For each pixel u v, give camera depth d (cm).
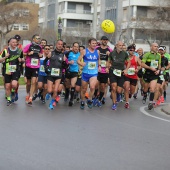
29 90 2714
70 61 2591
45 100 2861
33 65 2573
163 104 3000
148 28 10200
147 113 2409
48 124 1855
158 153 1389
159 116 2305
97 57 2431
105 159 1286
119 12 11544
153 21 9438
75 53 2659
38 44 2606
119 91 2506
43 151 1356
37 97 3044
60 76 2409
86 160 1266
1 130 1675
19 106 2445
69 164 1217
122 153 1372
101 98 2631
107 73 2598
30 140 1509
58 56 2400
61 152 1352
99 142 1525
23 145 1429
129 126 1905
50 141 1507
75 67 2631
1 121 1883
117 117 2180
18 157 1275
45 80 2678
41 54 2598
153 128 1877
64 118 2053
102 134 1680
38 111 2264
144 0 10806
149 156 1344
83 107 2467
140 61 2769
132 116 2247
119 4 11550
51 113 2208
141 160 1289
